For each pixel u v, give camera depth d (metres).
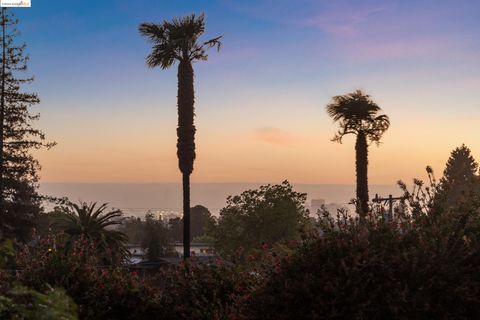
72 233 29.19
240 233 44.53
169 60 31.62
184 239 30.45
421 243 7.17
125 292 10.72
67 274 10.56
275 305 7.21
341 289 6.81
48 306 4.26
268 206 44.44
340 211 7.85
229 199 45.44
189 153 31.03
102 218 29.78
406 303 6.65
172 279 11.45
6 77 47.94
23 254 11.03
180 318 10.59
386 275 6.83
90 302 10.29
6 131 48.31
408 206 7.96
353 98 36.94
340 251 7.26
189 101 31.23
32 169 49.22
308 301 7.00
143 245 72.25
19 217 46.88
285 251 7.96
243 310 7.80
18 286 4.37
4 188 47.69
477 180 8.23
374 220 7.83
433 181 8.12
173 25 31.64
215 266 11.28
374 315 6.68
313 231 7.86
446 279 6.82
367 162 36.81
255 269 9.90
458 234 7.48
